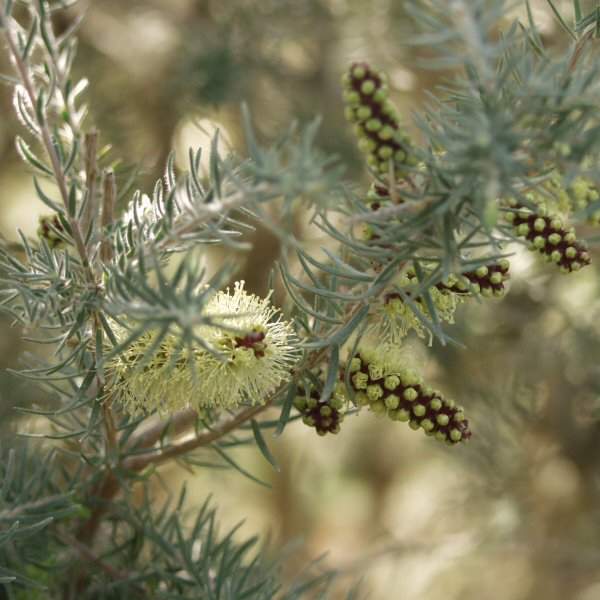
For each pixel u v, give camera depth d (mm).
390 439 1000
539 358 646
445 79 324
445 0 303
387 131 321
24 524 372
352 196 325
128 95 636
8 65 542
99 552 409
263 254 612
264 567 414
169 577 387
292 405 354
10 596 378
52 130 368
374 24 671
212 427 368
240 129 663
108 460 371
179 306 309
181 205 338
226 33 652
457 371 629
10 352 522
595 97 310
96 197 350
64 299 338
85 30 633
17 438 415
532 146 312
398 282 345
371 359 346
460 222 326
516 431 642
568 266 333
